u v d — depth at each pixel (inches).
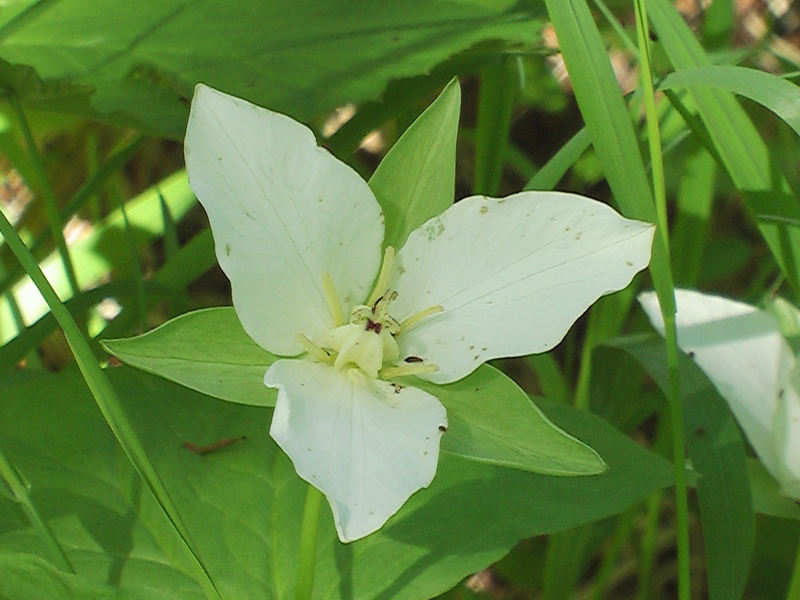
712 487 17.3
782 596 19.0
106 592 15.8
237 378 15.2
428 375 15.4
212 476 17.1
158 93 19.2
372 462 14.8
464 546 16.6
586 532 19.1
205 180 15.0
